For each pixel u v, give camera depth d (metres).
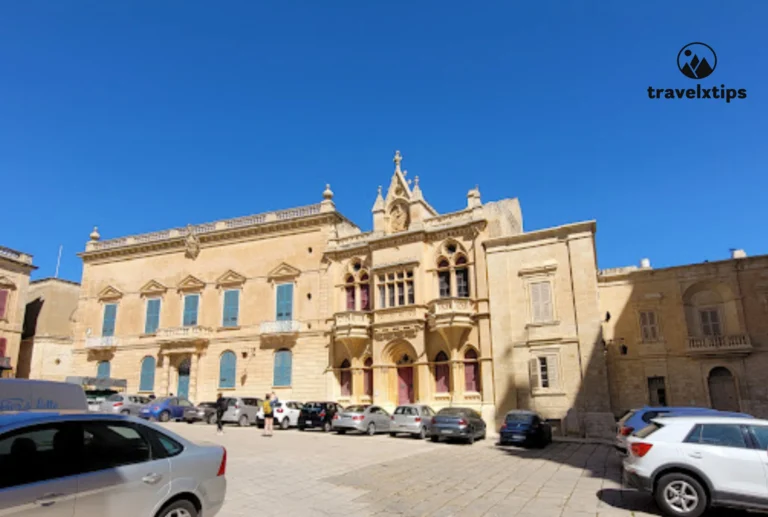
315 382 34.81
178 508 7.38
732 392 25.95
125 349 41.31
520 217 37.78
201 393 37.78
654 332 28.30
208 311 39.44
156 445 7.48
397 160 36.66
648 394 27.84
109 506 6.51
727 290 27.05
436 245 33.22
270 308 37.53
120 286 43.41
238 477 13.46
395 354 32.75
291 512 10.30
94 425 6.91
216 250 40.56
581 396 26.94
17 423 6.17
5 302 43.22
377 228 35.59
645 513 10.41
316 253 37.16
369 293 34.94
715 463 9.84
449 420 23.34
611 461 17.80
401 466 16.12
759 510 9.42
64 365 45.88
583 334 27.58
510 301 30.03
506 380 28.98
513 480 14.06
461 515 10.29
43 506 5.88
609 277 29.83
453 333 30.48
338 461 16.67
